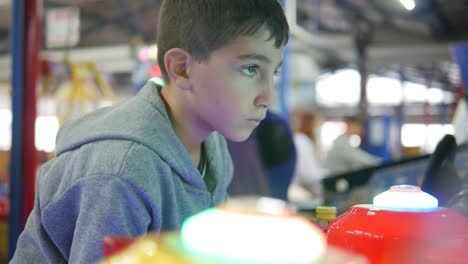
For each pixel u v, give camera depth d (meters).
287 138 1.30
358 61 6.65
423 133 9.54
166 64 0.68
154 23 5.23
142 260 0.30
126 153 0.63
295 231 0.30
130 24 5.40
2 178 2.33
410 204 0.48
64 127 0.76
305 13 5.17
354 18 5.95
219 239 0.29
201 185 0.73
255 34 0.61
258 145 1.25
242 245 0.29
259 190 1.20
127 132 0.66
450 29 6.62
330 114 12.38
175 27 0.67
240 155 1.19
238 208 0.31
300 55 5.60
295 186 2.56
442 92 10.56
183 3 0.65
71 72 2.42
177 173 0.69
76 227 0.62
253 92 0.63
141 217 0.62
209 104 0.65
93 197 0.61
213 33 0.62
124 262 0.31
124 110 0.71
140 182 0.62
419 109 11.02
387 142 6.44
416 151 6.29
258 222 0.30
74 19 2.64
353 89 10.21
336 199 1.19
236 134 0.64
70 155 0.69
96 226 0.60
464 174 0.87
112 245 0.34
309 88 5.62
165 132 0.68
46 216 0.68
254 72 0.62
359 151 3.38
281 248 0.29
